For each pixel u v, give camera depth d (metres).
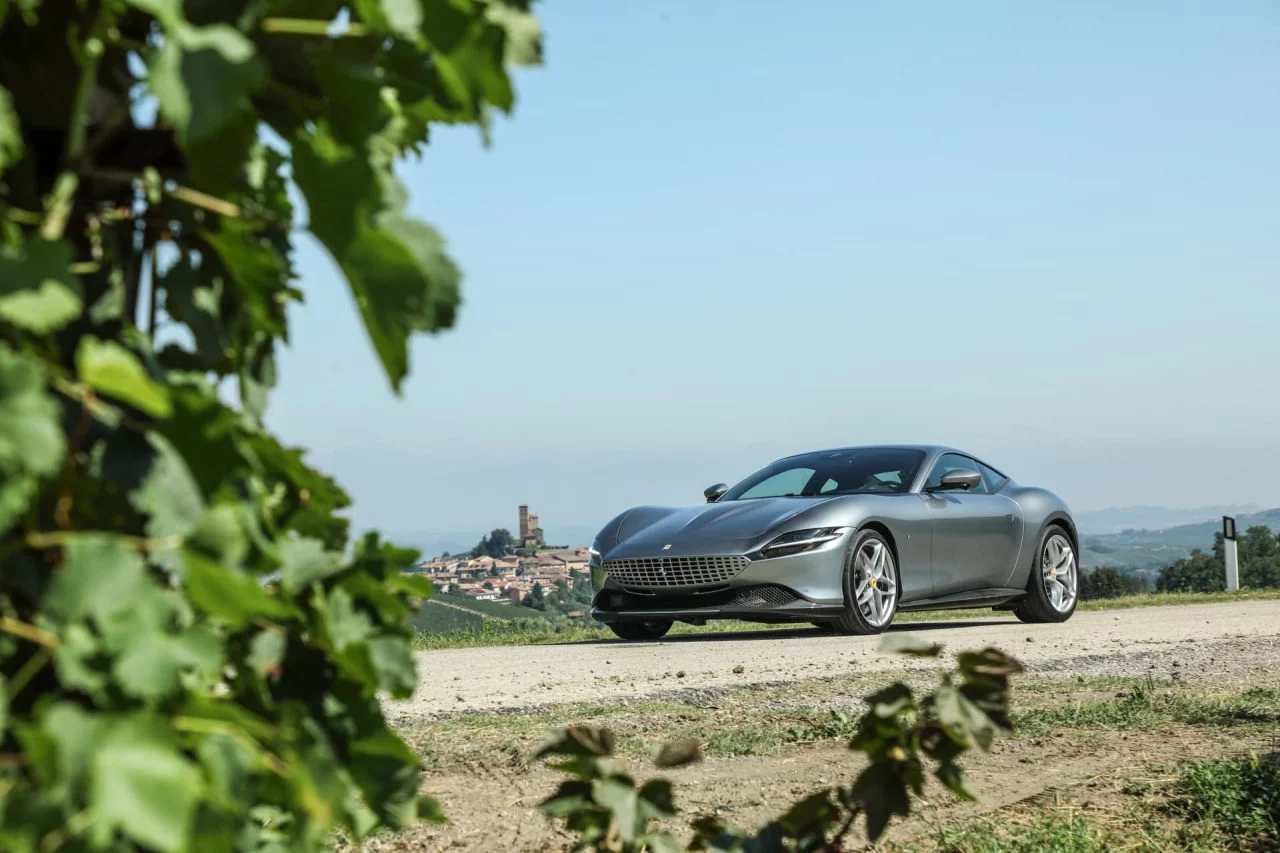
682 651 7.41
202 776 0.73
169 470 0.79
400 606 1.02
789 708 4.80
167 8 0.73
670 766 1.50
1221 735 3.96
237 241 0.89
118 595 0.72
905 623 10.16
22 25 0.82
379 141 0.99
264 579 0.97
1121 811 2.91
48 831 0.62
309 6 0.90
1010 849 2.52
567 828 1.52
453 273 0.82
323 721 1.01
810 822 1.58
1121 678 5.68
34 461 0.65
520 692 5.56
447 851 2.58
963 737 1.46
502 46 0.86
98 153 0.85
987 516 9.12
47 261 0.70
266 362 1.05
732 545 7.89
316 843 0.85
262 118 0.94
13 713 0.76
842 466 9.25
